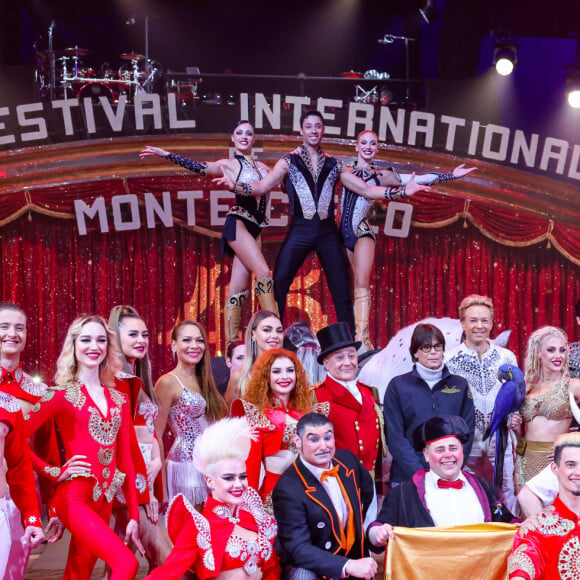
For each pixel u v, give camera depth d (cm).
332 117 871
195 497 487
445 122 888
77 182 865
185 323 499
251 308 921
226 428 355
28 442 426
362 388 489
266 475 432
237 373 536
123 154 869
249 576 349
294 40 1293
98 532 396
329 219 639
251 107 882
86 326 421
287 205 888
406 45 1080
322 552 370
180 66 1312
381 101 917
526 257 926
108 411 419
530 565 345
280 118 870
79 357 420
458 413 488
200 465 354
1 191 852
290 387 448
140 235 907
